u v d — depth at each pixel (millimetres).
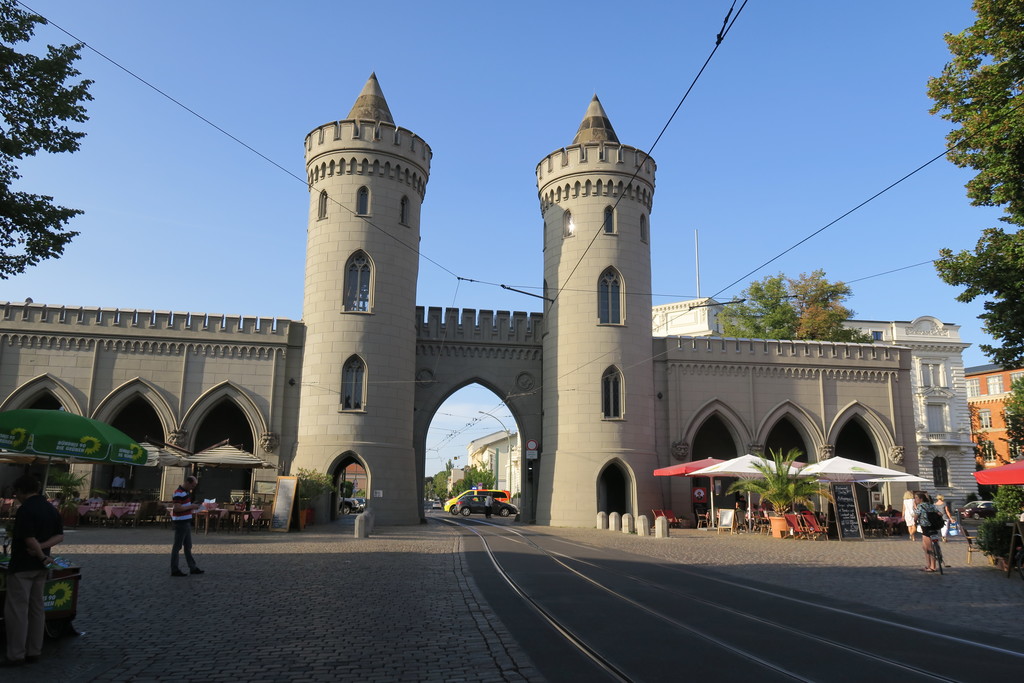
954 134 20516
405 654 8414
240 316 37812
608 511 41312
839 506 28328
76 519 28734
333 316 36250
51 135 14734
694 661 8180
